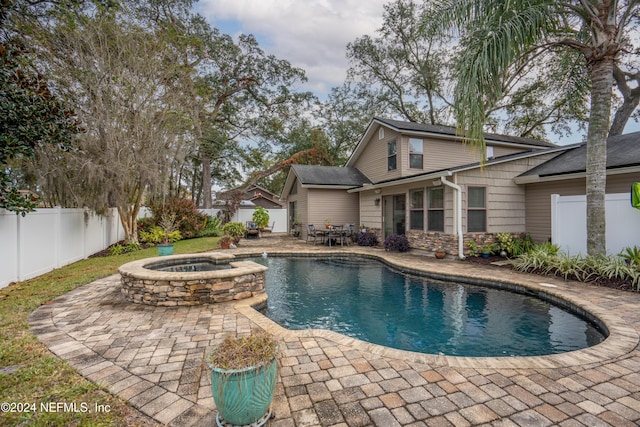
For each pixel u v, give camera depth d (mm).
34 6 6922
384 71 20297
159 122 10156
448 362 2893
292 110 21469
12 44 5129
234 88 19219
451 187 8844
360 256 10594
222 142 18844
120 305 4805
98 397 2336
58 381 2557
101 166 8602
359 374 2684
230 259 8477
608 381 2535
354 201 15258
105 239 10930
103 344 3326
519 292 5879
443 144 12758
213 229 16047
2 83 4535
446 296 6004
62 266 7711
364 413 2143
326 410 2180
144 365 2857
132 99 9492
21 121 4871
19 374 2654
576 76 10109
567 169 8141
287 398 2328
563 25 6727
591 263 6000
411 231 10547
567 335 4059
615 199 6598
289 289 6770
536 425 2002
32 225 6488
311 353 3109
